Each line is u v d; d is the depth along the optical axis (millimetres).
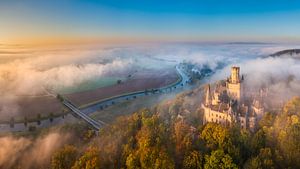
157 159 109312
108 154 133250
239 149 116125
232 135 124438
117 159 129500
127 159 117688
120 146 142250
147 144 121688
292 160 107438
